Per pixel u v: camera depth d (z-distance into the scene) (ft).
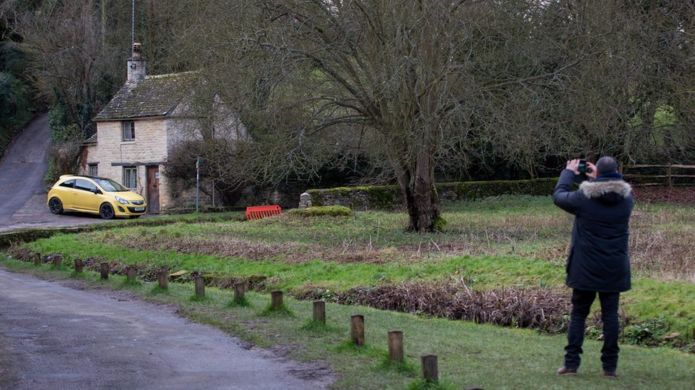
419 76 71.31
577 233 24.75
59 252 80.18
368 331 35.47
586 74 78.84
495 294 44.57
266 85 73.10
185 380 26.37
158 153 142.00
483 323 42.93
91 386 25.54
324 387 25.09
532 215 104.88
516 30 76.07
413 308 46.83
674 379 25.54
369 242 75.31
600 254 24.27
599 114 86.02
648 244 60.80
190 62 80.33
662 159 137.90
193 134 92.02
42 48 172.96
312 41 76.33
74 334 35.27
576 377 25.49
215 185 136.67
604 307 25.22
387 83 69.51
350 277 55.83
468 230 86.63
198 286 45.91
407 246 71.67
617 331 25.17
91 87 175.11
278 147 78.84
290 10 75.77
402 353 27.07
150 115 141.18
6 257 83.15
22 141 200.34
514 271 50.14
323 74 80.28
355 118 81.30
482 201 131.54
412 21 69.67
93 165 152.25
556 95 78.13
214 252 71.92
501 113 72.95
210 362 29.22
